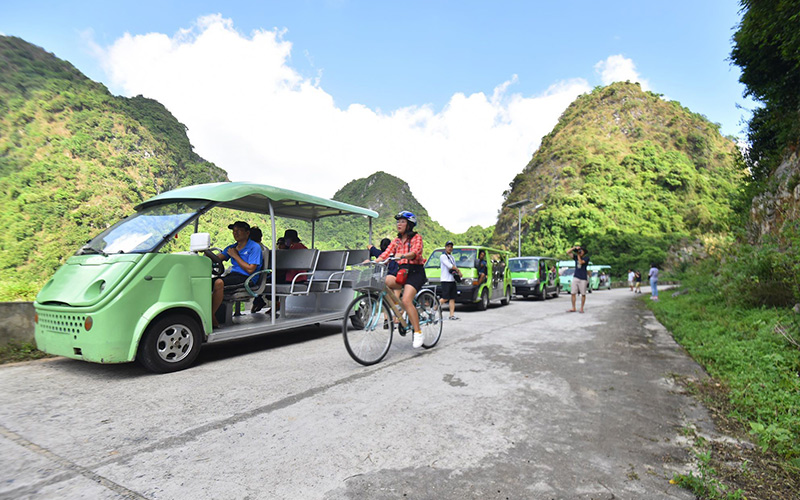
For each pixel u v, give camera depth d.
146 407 3.65
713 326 7.69
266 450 2.82
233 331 5.72
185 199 5.53
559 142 137.88
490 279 13.41
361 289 5.17
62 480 2.40
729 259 10.72
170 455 2.73
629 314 11.81
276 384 4.36
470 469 2.59
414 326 5.74
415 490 2.34
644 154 121.69
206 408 3.63
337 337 7.31
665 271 67.06
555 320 10.06
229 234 6.55
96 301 4.41
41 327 4.89
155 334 4.73
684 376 4.86
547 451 2.86
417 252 5.57
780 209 10.27
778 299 8.23
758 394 4.01
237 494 2.27
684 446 2.98
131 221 5.41
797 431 3.16
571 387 4.38
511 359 5.62
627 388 4.38
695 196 107.50
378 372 4.87
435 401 3.86
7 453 2.74
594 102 153.00
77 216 82.12
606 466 2.66
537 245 91.12
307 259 7.49
